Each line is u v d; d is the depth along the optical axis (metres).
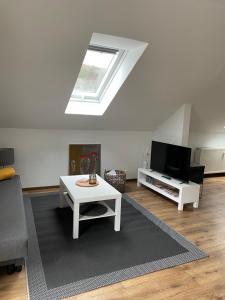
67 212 3.07
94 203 2.92
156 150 4.02
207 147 5.04
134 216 3.05
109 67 3.23
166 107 3.86
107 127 4.12
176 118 4.05
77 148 4.05
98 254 2.21
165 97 3.57
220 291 1.82
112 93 3.38
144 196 3.77
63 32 2.19
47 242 2.38
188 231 2.73
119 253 2.25
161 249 2.34
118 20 2.16
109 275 1.94
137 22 2.22
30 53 2.35
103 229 2.70
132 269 2.02
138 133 4.49
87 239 2.47
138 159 4.60
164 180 3.60
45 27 2.11
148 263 2.11
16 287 1.78
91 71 3.37
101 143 4.22
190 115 4.07
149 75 3.01
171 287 1.84
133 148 4.51
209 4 2.17
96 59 3.14
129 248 2.33
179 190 3.28
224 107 4.21
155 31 2.36
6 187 2.76
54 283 1.82
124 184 3.91
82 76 3.41
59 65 2.56
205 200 3.73
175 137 4.10
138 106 3.67
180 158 3.47
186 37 2.51
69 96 3.11
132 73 2.93
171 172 3.67
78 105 3.70
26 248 1.77
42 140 3.80
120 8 2.04
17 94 2.91
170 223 2.90
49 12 1.99
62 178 3.10
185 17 2.26
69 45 2.33
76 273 1.94
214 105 4.09
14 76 2.62
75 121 3.74
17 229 1.84
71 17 2.06
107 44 2.66
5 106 3.10
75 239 2.46
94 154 4.18
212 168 5.00
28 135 3.70
